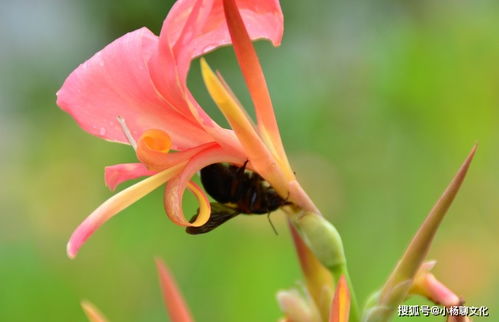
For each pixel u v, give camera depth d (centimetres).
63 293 80
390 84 88
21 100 125
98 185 99
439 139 86
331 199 87
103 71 43
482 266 76
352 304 44
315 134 96
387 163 90
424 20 95
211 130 43
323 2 109
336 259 44
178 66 42
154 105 43
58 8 124
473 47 86
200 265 81
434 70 86
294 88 101
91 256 85
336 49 106
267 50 104
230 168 43
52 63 125
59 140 106
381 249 83
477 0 91
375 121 92
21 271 80
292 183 44
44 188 97
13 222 94
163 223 89
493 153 85
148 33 43
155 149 43
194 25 42
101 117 43
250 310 74
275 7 43
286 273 75
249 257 77
